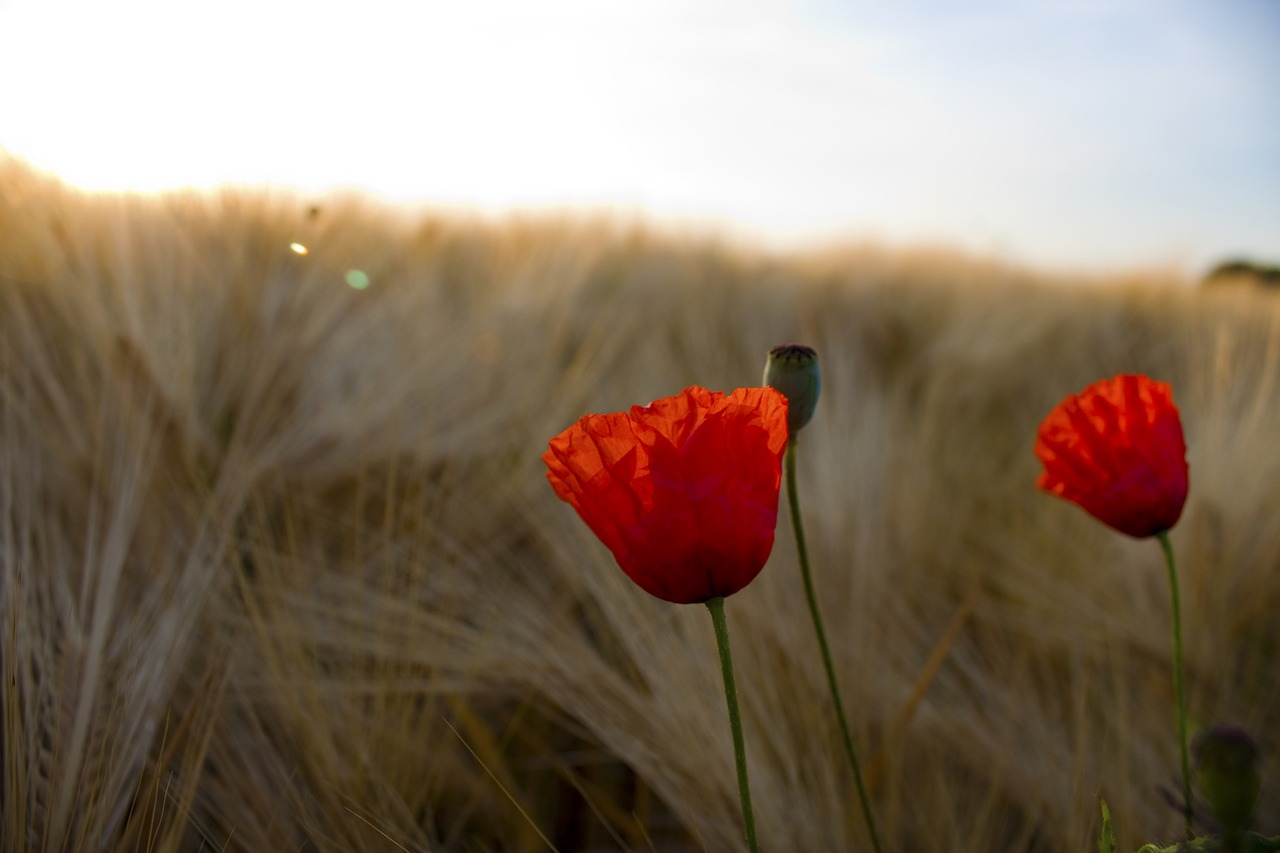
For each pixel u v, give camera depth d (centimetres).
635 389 85
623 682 54
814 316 126
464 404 79
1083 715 52
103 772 43
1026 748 56
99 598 49
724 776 49
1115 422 39
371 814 46
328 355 76
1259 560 69
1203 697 61
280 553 60
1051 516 76
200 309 71
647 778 50
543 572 66
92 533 53
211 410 68
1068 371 126
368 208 104
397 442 69
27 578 49
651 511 32
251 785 48
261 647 52
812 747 52
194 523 58
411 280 96
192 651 53
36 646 47
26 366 62
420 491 65
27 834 41
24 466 57
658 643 53
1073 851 48
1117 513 40
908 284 155
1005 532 78
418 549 60
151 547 57
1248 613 67
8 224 65
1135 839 48
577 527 61
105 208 71
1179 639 40
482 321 91
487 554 64
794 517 41
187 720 46
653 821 54
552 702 57
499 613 58
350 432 70
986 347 122
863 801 42
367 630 56
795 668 55
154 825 42
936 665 51
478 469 74
